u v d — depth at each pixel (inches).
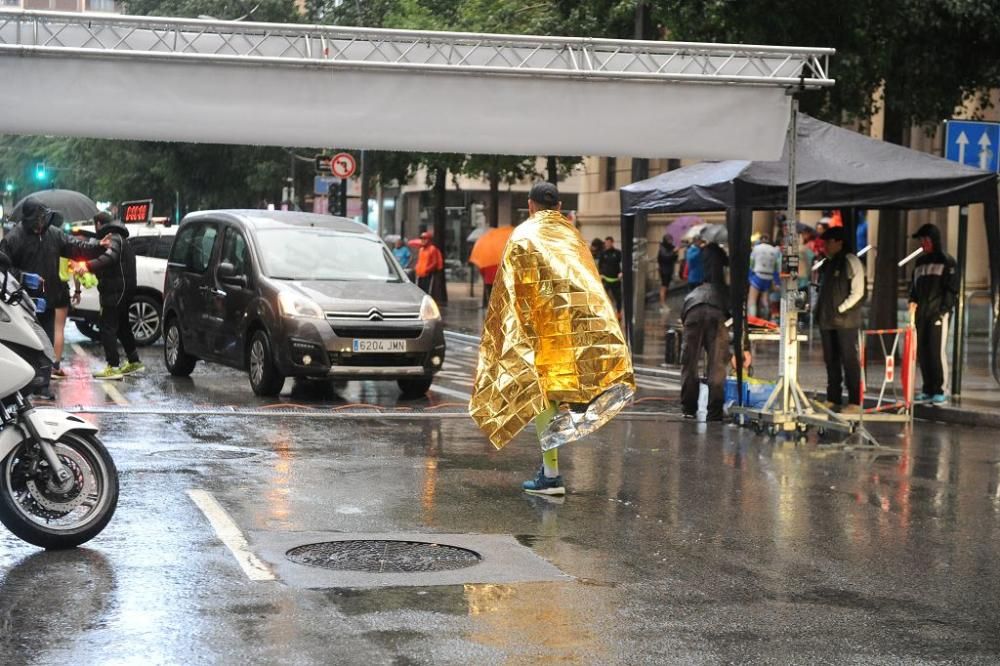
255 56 646.5
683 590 383.2
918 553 442.6
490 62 682.8
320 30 658.8
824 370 1117.7
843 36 1112.8
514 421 516.4
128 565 389.7
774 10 1090.1
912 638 341.4
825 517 500.7
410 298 872.9
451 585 379.6
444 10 1927.9
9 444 401.4
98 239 944.9
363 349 836.6
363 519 469.4
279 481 536.4
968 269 1715.1
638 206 898.1
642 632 338.3
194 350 940.0
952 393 893.2
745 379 796.0
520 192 3590.1
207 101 651.5
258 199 2822.3
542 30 1459.2
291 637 323.6
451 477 564.7
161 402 803.4
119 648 311.3
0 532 430.3
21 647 310.7
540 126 681.0
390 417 761.0
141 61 644.7
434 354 858.1
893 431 780.6
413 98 667.4
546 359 525.3
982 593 390.9
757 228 2287.2
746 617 356.2
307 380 961.5
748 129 703.7
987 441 743.1
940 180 799.1
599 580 391.9
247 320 866.1
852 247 928.9
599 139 687.1
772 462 636.7
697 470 605.6
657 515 495.5
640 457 641.6
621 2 1230.3
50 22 638.5
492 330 526.3
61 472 404.8
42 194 1206.3
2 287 404.2
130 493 497.7
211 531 438.3
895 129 1191.6
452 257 3609.7
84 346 1217.4
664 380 1070.4
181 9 2664.9
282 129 658.8
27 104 638.5
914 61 1146.0
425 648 318.0
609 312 524.4
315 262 894.4
